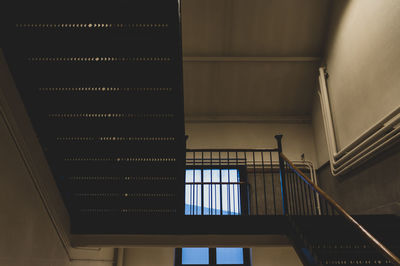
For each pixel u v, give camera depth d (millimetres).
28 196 3010
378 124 3973
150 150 3561
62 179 3598
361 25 4793
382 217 3754
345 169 5051
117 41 2984
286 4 5934
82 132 3404
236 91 6770
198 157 6852
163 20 2861
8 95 2760
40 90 3164
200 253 6367
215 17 6055
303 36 6238
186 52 6367
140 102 3266
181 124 3357
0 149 2604
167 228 3994
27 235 2979
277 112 7039
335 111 5730
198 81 6641
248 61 6430
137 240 4031
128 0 2752
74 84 3172
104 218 4016
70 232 3979
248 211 6422
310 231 3422
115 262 5785
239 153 6836
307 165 6672
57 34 2928
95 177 3732
